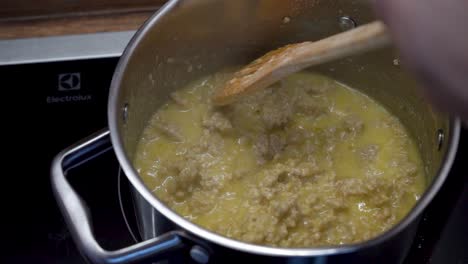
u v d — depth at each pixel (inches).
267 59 26.8
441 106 16.7
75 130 27.3
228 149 27.9
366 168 27.9
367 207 26.3
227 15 27.3
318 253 20.6
